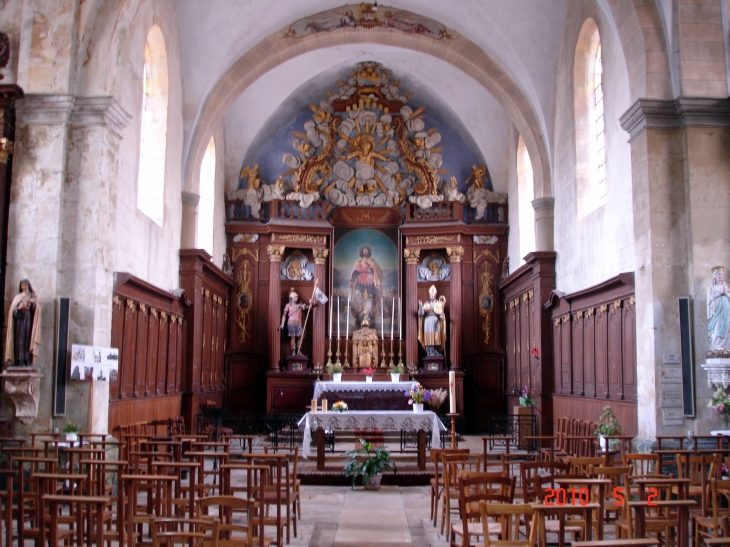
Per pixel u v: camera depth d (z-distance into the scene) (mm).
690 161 13102
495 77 21047
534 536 5676
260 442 20062
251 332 24969
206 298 21734
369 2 21062
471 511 7730
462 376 24328
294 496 9797
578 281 18000
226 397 24422
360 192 25891
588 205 17891
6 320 12953
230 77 20859
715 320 12344
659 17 13562
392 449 18203
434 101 25703
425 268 25828
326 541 9680
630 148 14422
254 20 19906
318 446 14773
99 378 13008
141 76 16094
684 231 13102
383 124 26156
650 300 12992
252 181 25453
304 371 24250
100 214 13336
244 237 25359
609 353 15617
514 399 23594
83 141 13469
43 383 12805
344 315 25438
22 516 7328
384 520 10938
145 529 9641
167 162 18391
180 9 18906
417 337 25109
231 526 7020
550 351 20031
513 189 24672
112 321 14281
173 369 18688
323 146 25828
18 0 13758
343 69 25141
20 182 13242
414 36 21438
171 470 10773
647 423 13062
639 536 5504
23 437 12633
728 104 13109
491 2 19031
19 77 13477
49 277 13031
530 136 20828
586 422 16656
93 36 13727
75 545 7402
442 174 26219
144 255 16531
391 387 21359
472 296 25438
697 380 12664
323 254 25312
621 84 15109
